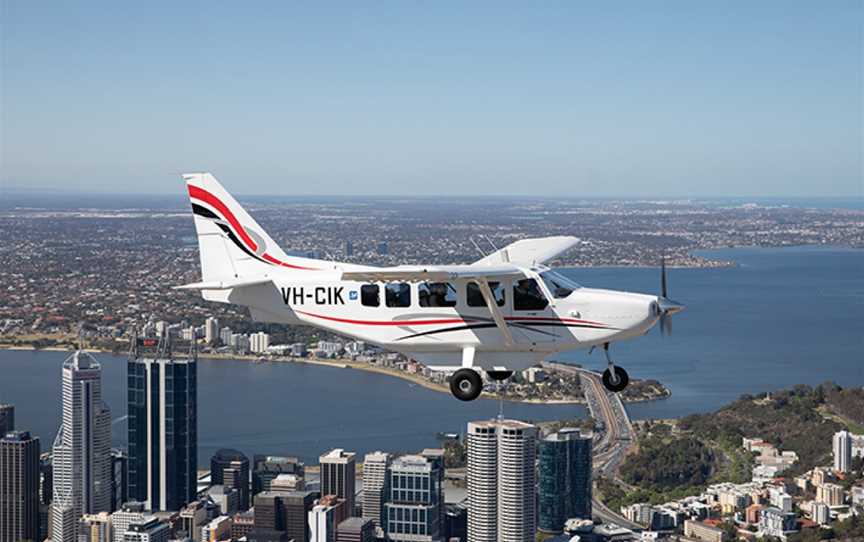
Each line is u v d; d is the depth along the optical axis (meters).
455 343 35.75
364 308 36.53
